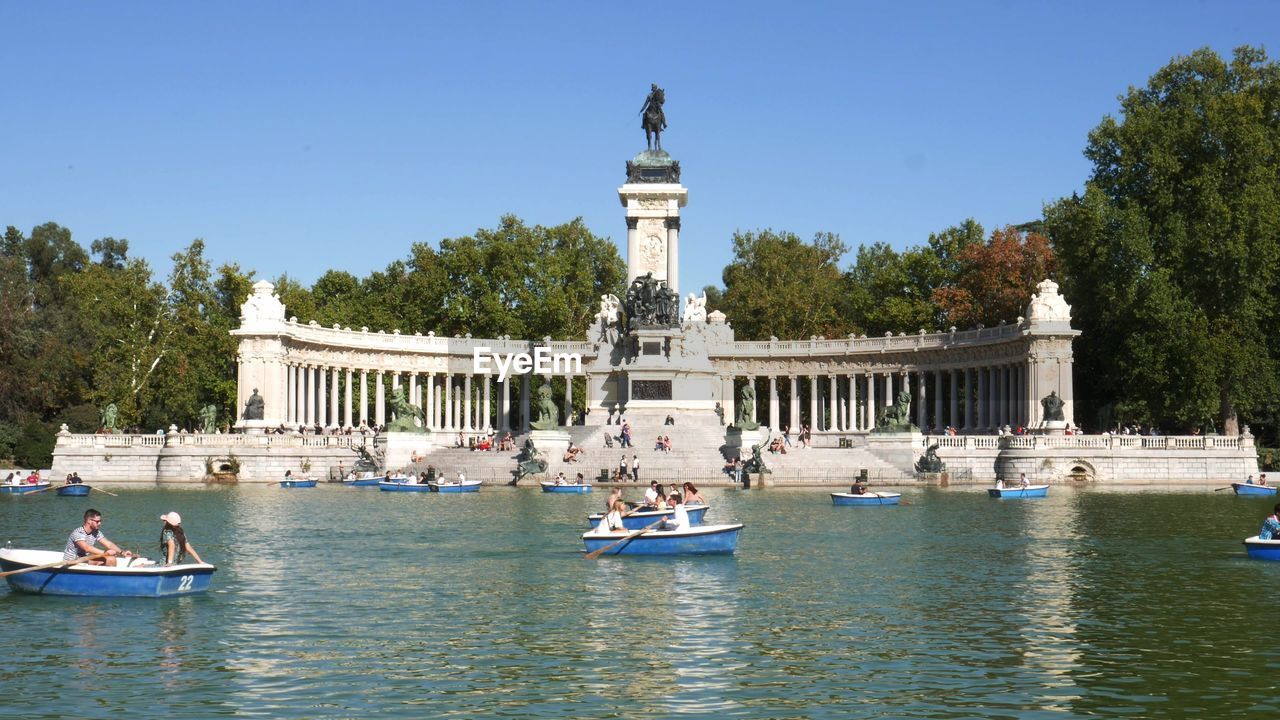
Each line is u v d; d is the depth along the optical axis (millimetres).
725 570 47562
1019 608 39469
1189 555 52125
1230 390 114625
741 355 146500
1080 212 115688
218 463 109812
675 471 102875
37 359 133500
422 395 165125
